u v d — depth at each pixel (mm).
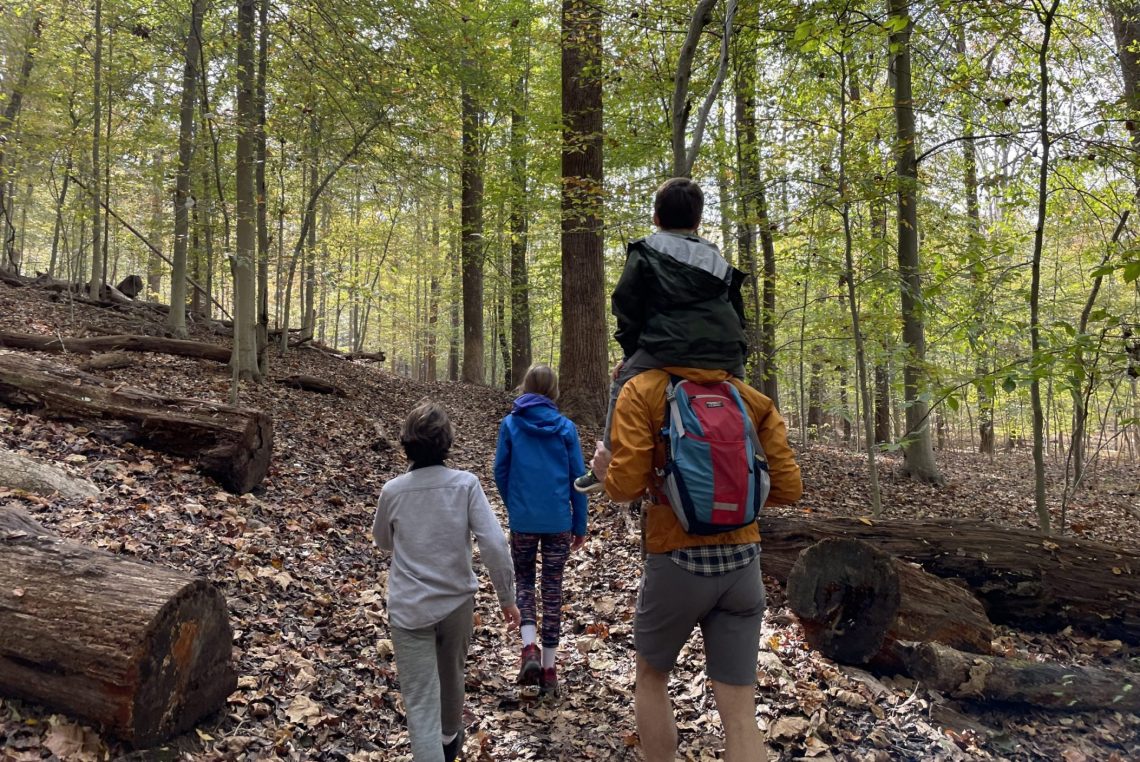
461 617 2582
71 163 10039
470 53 9492
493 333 24703
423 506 2594
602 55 8594
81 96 11086
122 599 2549
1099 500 10469
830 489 9148
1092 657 4293
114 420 5602
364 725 3064
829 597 3709
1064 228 8859
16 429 5301
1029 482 12219
